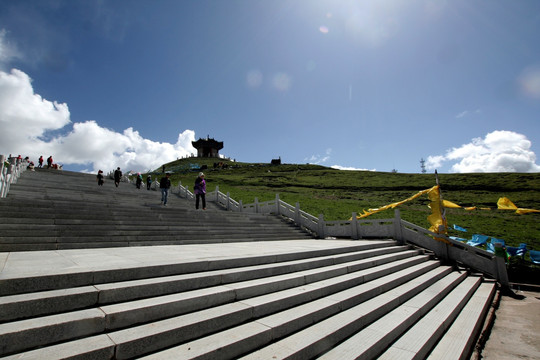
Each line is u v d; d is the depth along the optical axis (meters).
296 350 3.16
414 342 4.20
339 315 4.37
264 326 3.46
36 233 6.92
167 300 3.38
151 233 8.95
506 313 7.24
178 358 2.63
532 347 5.20
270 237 12.27
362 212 24.80
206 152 104.81
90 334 2.73
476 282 8.74
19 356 2.26
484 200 30.98
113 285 3.47
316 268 6.07
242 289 4.09
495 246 9.97
